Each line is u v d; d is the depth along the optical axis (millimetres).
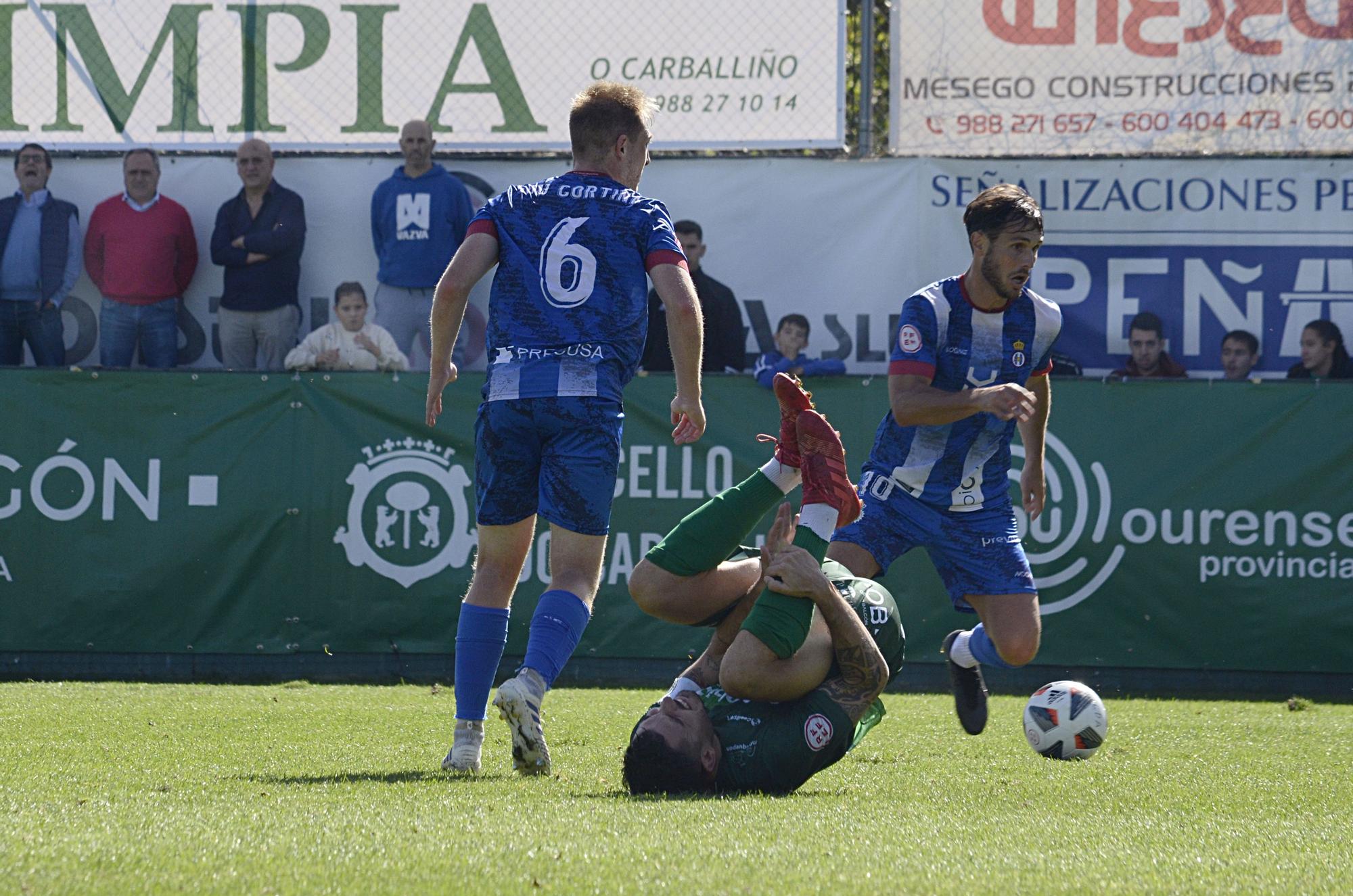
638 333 13047
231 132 31000
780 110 30391
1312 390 28469
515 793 10836
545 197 13211
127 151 31047
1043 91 29984
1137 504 28562
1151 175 29828
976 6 30047
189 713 19734
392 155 30844
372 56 30844
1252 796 11945
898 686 28250
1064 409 28750
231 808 9633
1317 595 28312
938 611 28344
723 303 30375
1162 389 28672
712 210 30484
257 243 30031
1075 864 7980
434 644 28781
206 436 29109
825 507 11477
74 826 8703
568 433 12766
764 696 11086
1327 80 29531
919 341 15539
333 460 29062
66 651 28875
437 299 13141
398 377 29109
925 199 30172
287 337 30422
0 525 28969
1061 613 28562
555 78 30703
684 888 7082
